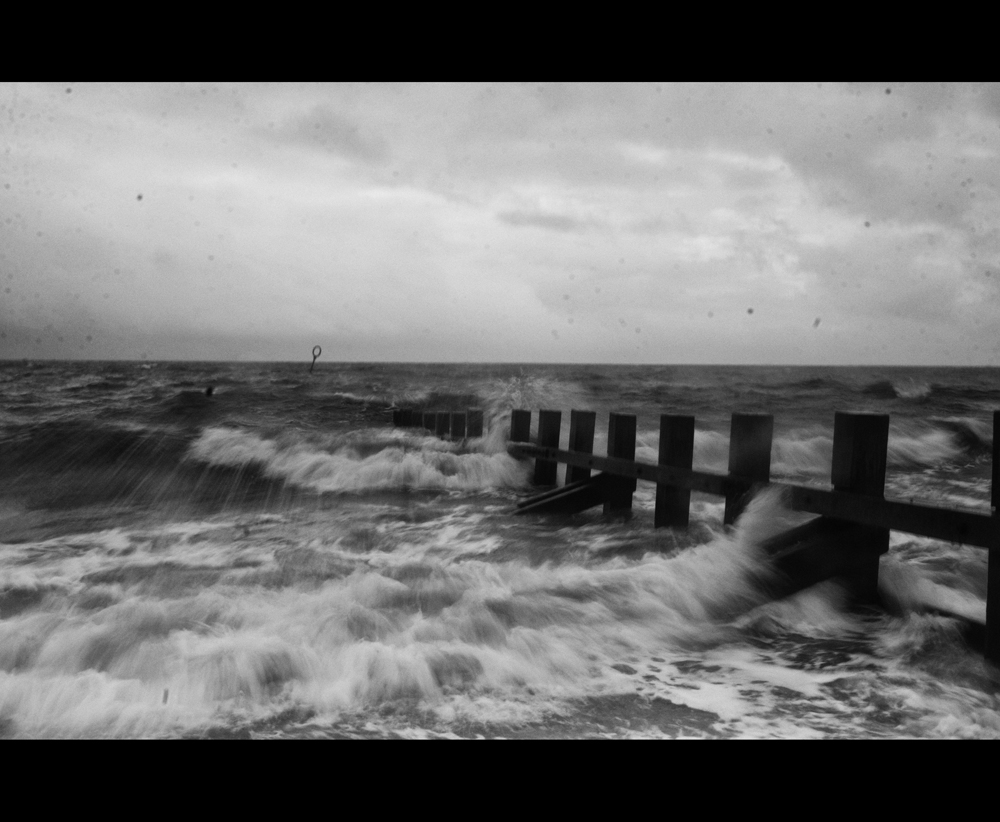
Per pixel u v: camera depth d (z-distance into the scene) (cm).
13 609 418
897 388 2684
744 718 307
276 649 346
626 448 689
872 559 443
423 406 1825
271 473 1029
